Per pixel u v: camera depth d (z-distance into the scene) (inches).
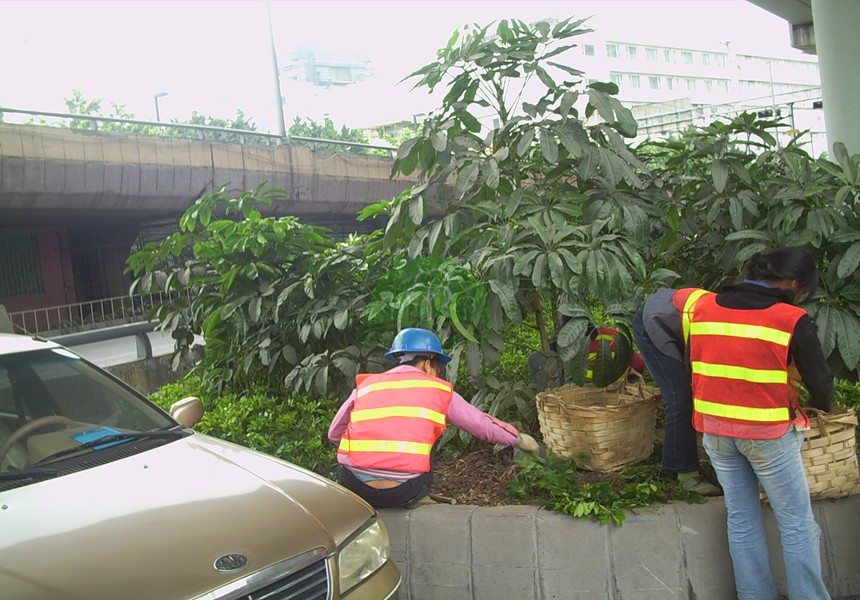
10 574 90.9
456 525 148.6
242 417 200.1
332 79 4347.9
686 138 216.8
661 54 2647.6
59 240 858.8
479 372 176.4
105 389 145.9
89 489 113.0
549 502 148.5
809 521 123.0
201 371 259.0
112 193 630.5
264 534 102.7
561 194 190.5
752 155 204.4
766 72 3038.9
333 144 844.6
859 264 167.3
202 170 676.1
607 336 165.8
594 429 160.7
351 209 835.4
